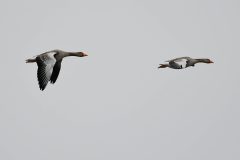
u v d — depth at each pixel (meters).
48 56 29.20
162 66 34.09
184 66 34.12
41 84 28.86
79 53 31.69
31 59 29.20
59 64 31.38
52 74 31.20
